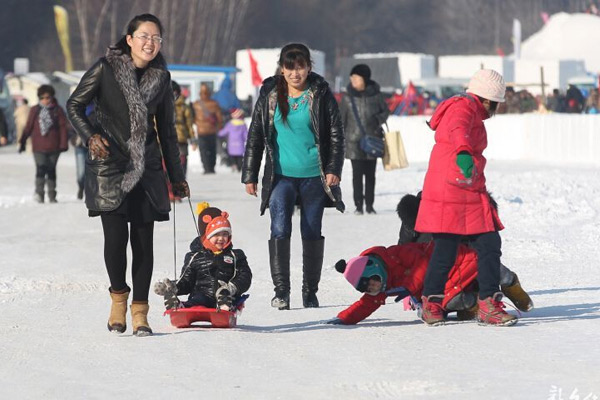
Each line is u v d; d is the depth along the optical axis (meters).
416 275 19.70
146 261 18.83
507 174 58.38
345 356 16.58
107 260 18.77
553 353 16.45
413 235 20.58
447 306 19.47
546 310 21.20
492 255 19.12
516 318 19.03
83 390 14.67
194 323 20.44
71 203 52.38
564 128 77.56
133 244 18.86
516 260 29.56
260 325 20.27
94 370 16.02
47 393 14.55
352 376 15.09
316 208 22.72
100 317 21.41
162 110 18.94
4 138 62.31
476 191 19.09
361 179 43.31
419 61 153.12
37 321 20.91
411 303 20.53
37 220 43.72
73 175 76.75
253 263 29.94
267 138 22.66
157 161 18.75
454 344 17.34
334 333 18.75
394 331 18.83
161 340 18.25
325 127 22.59
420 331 18.75
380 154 42.78
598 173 60.97
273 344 17.70
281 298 22.42
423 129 81.81
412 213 20.42
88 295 24.73
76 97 18.45
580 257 30.05
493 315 19.08
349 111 43.03
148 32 18.52
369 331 18.91
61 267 29.39
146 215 18.72
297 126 22.45
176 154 19.22
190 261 19.38
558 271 27.39
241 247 33.56
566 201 42.88
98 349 17.64
